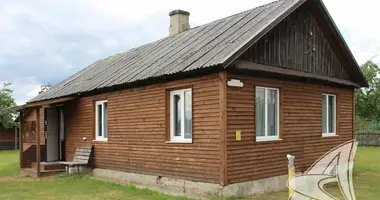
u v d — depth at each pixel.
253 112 9.55
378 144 26.81
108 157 12.84
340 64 13.50
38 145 13.92
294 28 11.27
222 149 8.70
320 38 12.45
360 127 33.22
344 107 13.65
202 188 9.23
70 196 10.12
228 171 8.77
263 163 9.74
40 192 10.80
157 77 10.07
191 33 13.59
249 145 9.37
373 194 9.93
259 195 9.37
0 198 9.95
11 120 30.91
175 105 10.42
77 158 14.16
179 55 11.07
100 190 10.85
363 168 14.87
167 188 10.31
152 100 10.92
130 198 9.61
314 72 11.96
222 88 8.74
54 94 15.91
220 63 8.33
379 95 30.09
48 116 16.03
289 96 10.77
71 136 15.20
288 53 10.89
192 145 9.57
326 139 12.29
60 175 13.84
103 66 16.67
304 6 11.70
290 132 10.71
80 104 14.58
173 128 10.41
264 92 10.12
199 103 9.41
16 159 22.22
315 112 11.81
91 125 13.82
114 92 12.59
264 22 10.03
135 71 12.02
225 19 12.97
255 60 9.70
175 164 10.09
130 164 11.77
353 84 13.73
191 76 9.61
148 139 11.05
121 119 12.23
